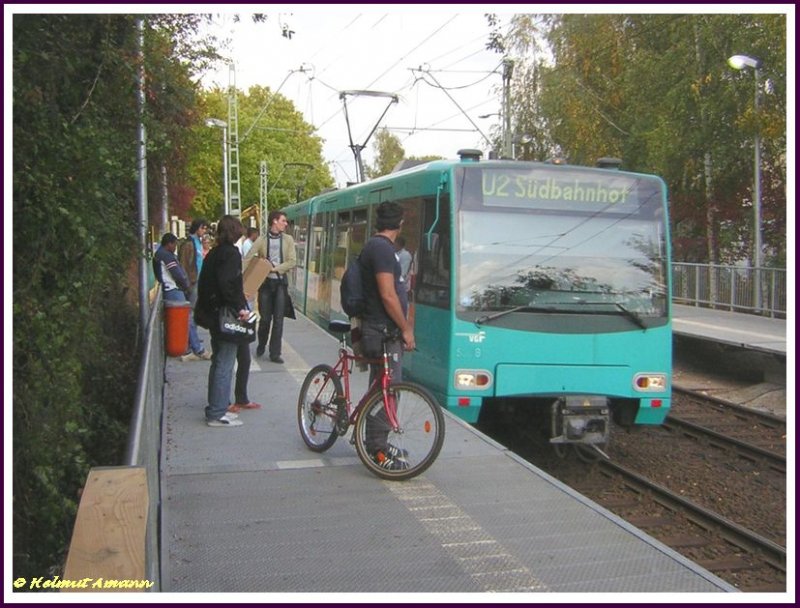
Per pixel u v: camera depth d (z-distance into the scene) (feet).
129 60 20.22
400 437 20.34
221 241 25.20
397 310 20.02
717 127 59.36
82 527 7.91
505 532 16.81
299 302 66.59
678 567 15.19
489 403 28.40
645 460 32.09
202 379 33.83
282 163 182.70
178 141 35.14
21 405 14.73
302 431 23.36
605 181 29.09
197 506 18.24
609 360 28.22
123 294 37.29
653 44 53.16
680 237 82.89
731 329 55.36
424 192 30.86
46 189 15.20
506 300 27.68
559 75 50.06
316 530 16.84
